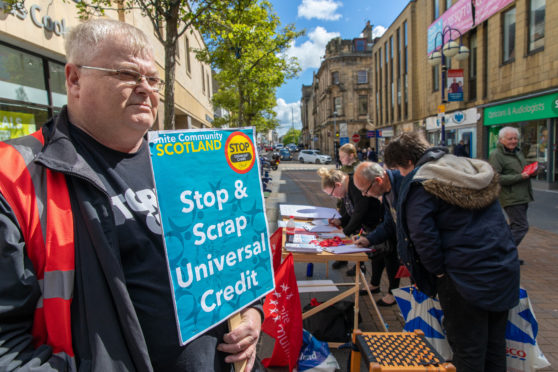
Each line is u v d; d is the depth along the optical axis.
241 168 1.32
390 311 3.44
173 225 1.08
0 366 0.77
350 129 45.84
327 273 4.24
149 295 1.07
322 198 10.70
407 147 2.12
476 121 14.88
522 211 4.32
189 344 1.13
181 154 1.14
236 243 1.27
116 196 1.08
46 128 1.07
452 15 16.19
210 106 25.58
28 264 0.86
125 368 0.92
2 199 0.84
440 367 1.62
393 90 26.91
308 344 2.63
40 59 5.96
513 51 12.55
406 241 2.01
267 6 7.84
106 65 1.05
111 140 1.14
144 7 4.70
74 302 0.92
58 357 0.87
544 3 10.83
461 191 1.77
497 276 1.76
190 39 16.11
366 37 45.84
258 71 11.59
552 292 3.77
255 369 1.37
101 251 0.93
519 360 2.09
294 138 145.62
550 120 10.85
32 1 5.21
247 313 1.32
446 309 1.92
